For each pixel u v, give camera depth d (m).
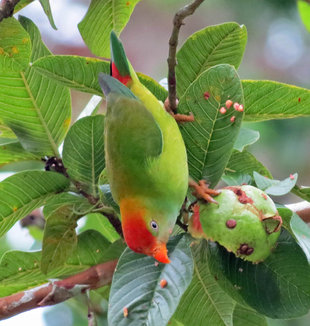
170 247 5.16
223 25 5.52
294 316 5.07
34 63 5.36
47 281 6.18
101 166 5.76
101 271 5.55
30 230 8.02
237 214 4.80
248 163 6.01
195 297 5.83
